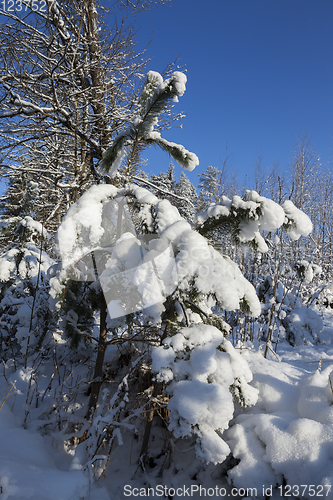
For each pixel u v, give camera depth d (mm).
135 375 2199
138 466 1704
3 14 3818
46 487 1308
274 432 1459
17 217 3738
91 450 1593
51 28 4035
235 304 1396
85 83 4375
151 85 1934
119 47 4707
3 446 1583
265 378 1941
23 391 2408
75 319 2197
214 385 1332
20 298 3271
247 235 1554
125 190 1741
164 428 1981
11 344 3133
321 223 7613
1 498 1176
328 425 1417
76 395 2244
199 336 1460
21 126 4039
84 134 3496
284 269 3863
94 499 1396
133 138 2021
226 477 1506
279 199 4301
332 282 5996
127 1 5098
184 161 2049
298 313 3947
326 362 2826
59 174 3834
